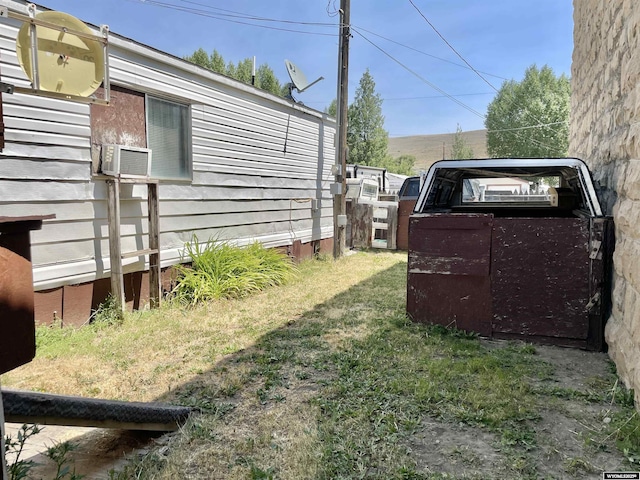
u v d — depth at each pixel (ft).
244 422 7.20
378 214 34.63
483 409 7.41
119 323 13.16
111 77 13.61
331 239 31.53
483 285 11.69
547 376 8.85
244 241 21.21
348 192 35.09
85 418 5.65
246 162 21.01
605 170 11.61
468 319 11.91
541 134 98.78
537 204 19.60
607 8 11.62
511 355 10.22
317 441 6.49
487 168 13.00
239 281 17.35
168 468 5.89
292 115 24.94
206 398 8.18
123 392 8.52
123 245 14.69
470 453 6.12
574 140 18.97
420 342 11.16
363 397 8.00
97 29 12.94
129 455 6.31
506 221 11.34
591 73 14.38
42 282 11.96
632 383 7.52
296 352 10.68
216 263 17.43
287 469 5.84
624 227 8.88
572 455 6.01
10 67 11.09
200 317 14.15
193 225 17.92
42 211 11.97
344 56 27.73
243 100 20.45
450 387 8.31
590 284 10.53
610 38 11.14
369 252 32.09
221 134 19.11
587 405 7.52
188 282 16.49
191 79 17.08
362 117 121.60
